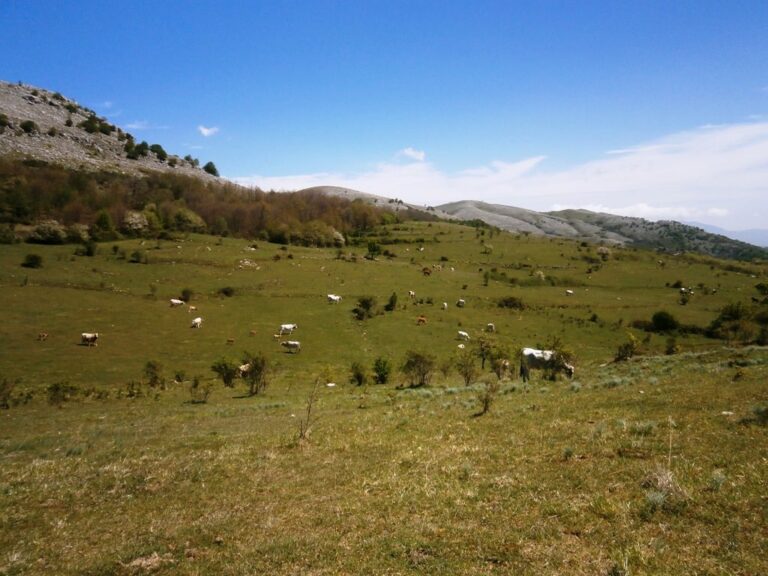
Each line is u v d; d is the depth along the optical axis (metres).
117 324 59.97
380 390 36.88
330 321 68.38
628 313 79.81
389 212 195.12
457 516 8.27
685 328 71.44
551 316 77.19
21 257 79.56
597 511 7.70
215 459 14.23
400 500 9.38
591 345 63.81
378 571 6.74
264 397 35.88
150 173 174.00
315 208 171.38
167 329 60.56
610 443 11.12
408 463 11.98
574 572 6.11
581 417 14.51
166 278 79.56
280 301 75.19
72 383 40.88
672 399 15.34
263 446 15.70
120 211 112.19
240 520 9.32
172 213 122.25
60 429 23.80
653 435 11.34
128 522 9.73
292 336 61.97
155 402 34.47
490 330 68.19
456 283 93.88
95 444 18.41
